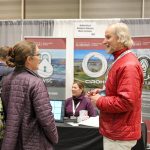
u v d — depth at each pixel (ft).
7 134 5.90
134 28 14.90
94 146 9.63
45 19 15.98
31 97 5.87
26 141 5.92
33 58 6.13
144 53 14.47
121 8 16.83
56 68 15.42
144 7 16.52
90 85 15.16
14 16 17.71
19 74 6.05
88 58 15.14
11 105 5.94
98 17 17.06
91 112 11.96
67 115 12.07
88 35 15.12
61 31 15.44
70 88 15.43
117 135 6.31
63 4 17.33
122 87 6.03
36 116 5.89
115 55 6.51
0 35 16.06
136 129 6.40
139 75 6.19
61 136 9.79
